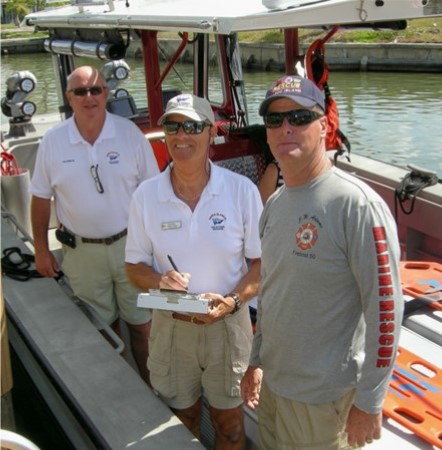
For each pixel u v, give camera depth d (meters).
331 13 2.23
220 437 2.38
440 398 2.34
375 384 1.71
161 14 2.80
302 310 1.81
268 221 1.92
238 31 2.34
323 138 1.81
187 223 2.19
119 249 3.05
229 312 2.16
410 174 3.88
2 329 2.39
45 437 2.84
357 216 1.69
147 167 3.04
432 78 10.76
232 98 4.72
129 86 4.36
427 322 2.86
